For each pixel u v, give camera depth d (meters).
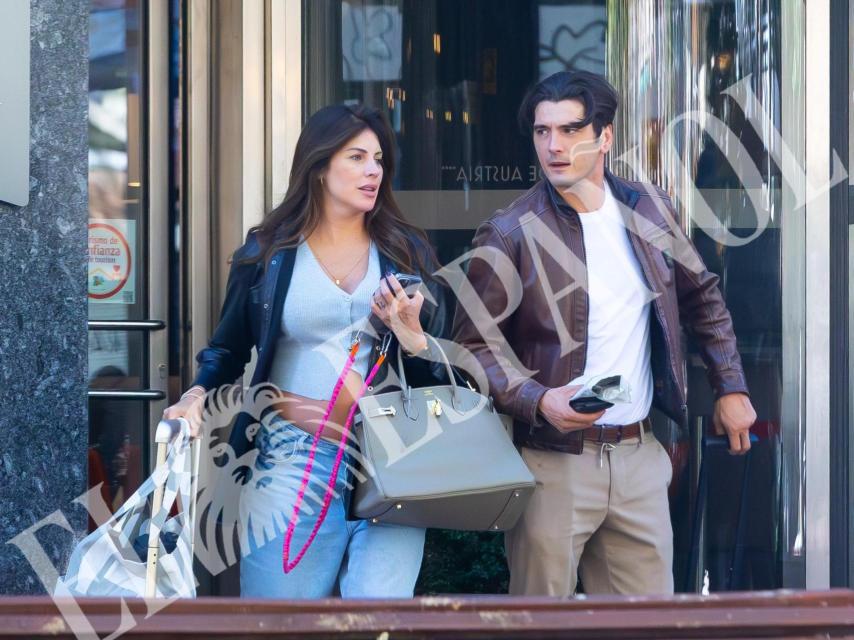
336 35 17.08
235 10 16.73
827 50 16.22
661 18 16.94
